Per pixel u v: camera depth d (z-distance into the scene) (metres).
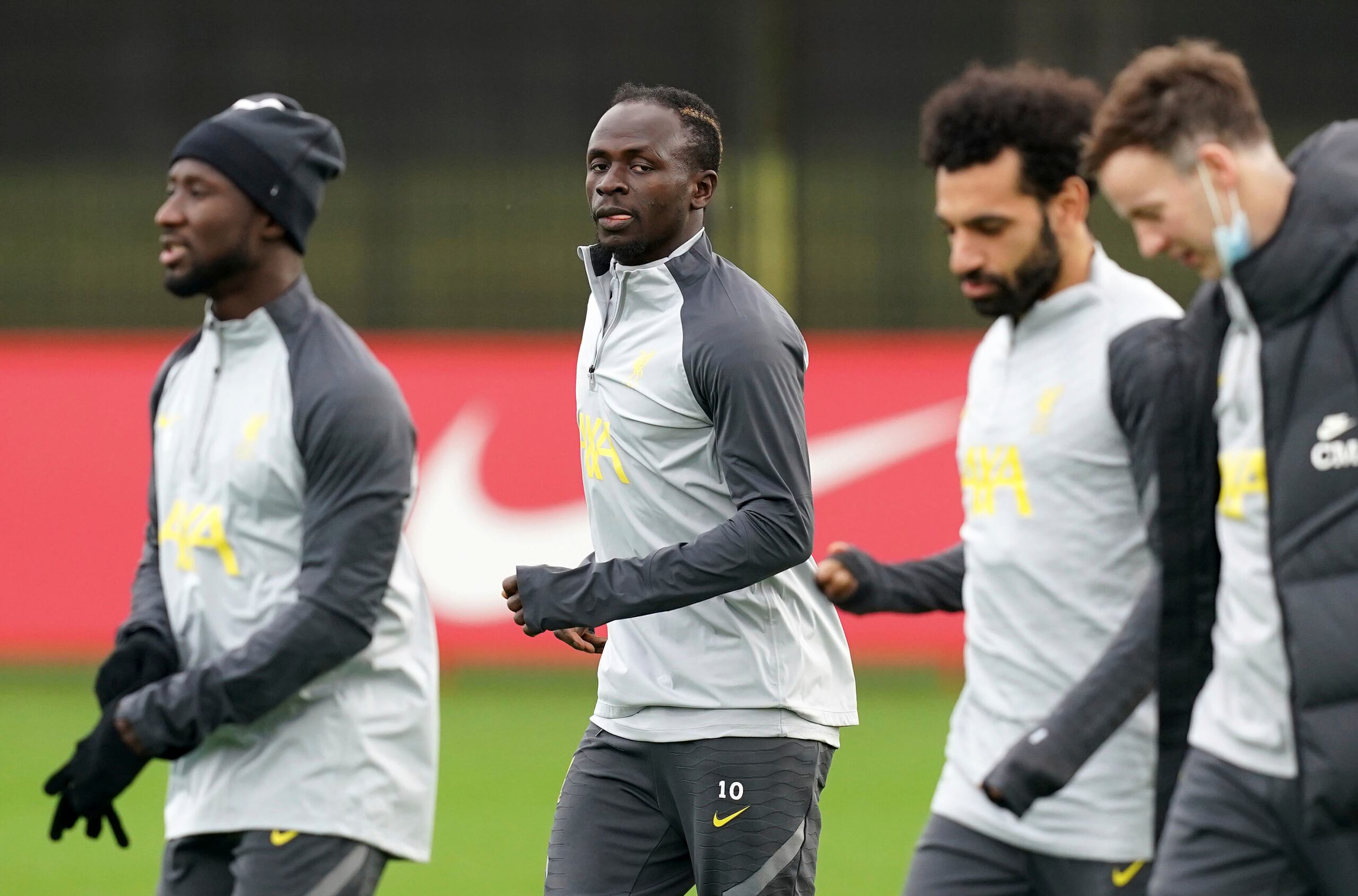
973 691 11.35
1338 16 39.97
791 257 40.38
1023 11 40.62
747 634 11.70
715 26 40.56
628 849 12.11
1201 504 9.65
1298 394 8.91
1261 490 9.09
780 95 40.28
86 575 31.31
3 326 41.66
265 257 12.02
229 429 11.81
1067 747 9.76
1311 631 8.84
